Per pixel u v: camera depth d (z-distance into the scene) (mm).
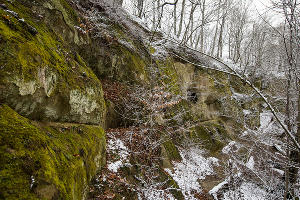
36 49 2496
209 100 12727
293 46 3549
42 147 1865
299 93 4344
